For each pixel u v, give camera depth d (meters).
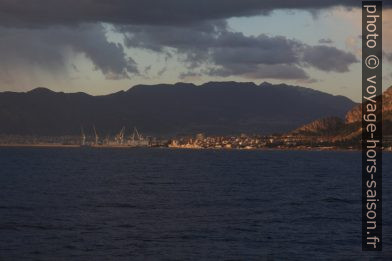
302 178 166.75
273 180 156.62
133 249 54.22
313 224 70.25
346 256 52.34
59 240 57.91
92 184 134.38
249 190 121.88
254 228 66.38
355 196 109.88
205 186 132.75
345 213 81.69
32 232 62.12
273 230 65.12
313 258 51.44
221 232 63.44
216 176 174.88
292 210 84.88
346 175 184.50
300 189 125.88
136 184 137.12
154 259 50.50
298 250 54.47
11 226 65.88
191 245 56.25
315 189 126.44
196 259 50.62
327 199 102.94
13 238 58.62
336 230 65.62
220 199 101.06
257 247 55.62
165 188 125.56
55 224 67.69
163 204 91.50
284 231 64.56
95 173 184.00
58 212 78.81
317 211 83.94
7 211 79.19
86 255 51.75
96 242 57.12
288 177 171.38
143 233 62.25
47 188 119.94
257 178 165.38
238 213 80.38
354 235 62.44
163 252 53.16
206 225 68.38
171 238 59.66
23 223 68.12
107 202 93.00
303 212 82.50
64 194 106.25
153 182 145.00
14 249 53.69
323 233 63.47
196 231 63.88
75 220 71.12
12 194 104.88
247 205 91.31
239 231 64.19
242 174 186.88
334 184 143.25
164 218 74.19
